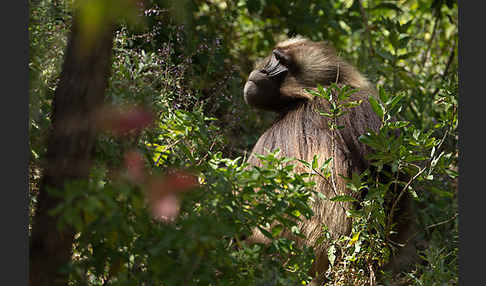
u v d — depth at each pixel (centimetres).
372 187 684
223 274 494
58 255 419
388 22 1191
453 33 1428
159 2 895
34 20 637
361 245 695
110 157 499
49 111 588
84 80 393
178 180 429
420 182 784
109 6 307
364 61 1220
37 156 547
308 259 558
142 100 520
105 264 497
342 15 1322
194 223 428
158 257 436
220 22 1186
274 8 1282
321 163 776
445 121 715
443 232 950
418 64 1305
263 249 546
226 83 1012
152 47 921
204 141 628
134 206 447
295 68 896
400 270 843
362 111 812
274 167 534
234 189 513
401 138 634
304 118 837
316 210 743
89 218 409
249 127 1103
